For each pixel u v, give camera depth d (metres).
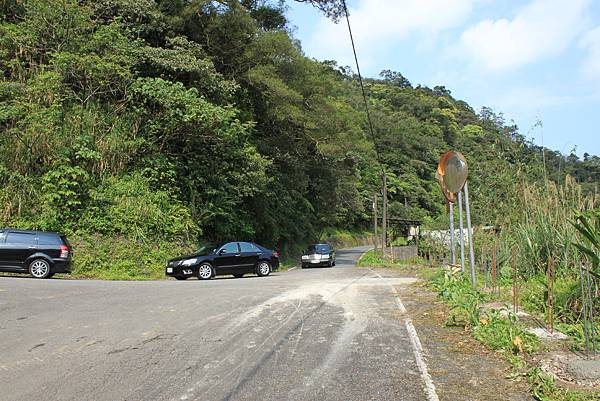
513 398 4.87
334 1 24.64
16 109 20.09
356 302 10.20
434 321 8.23
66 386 5.12
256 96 32.12
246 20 28.75
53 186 19.56
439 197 79.75
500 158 14.69
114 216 20.64
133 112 23.31
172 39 25.44
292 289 12.38
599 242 6.73
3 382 5.24
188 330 7.57
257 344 6.77
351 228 76.88
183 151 24.67
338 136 34.94
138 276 19.67
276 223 33.31
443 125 92.25
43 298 10.52
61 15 22.52
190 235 23.06
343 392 4.97
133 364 5.87
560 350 6.40
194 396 4.86
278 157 33.34
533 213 10.53
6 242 15.99
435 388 5.10
